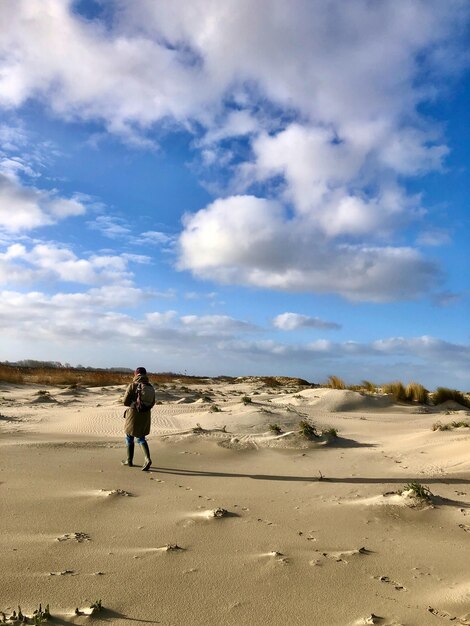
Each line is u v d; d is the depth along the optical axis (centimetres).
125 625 324
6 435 1170
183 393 2703
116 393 2698
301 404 2195
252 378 5025
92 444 1049
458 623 337
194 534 513
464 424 1287
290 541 504
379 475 830
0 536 483
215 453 1008
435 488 738
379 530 550
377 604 367
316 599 373
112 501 624
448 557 473
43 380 3428
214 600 365
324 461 956
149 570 415
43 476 739
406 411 2114
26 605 345
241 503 644
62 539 482
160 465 879
